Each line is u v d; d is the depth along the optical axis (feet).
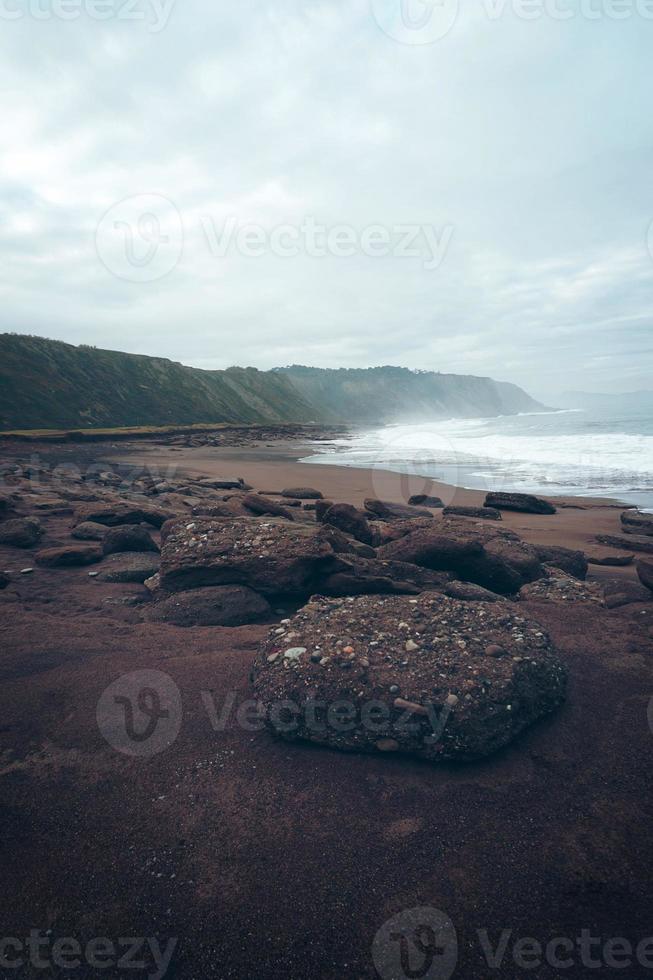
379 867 7.64
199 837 8.19
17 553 23.30
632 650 14.40
